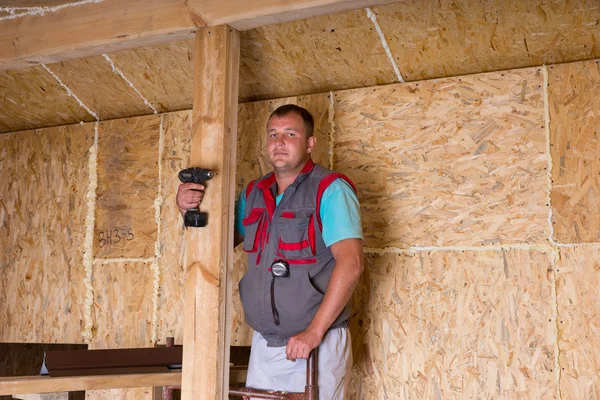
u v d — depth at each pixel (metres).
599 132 2.70
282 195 2.61
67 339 3.63
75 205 3.73
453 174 2.92
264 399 2.47
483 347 2.78
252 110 3.38
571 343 2.64
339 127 3.17
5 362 4.22
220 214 2.48
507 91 2.87
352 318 3.01
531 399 2.67
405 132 3.03
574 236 2.69
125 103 3.62
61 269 3.71
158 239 3.50
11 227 3.89
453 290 2.86
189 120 3.52
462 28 2.79
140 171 3.60
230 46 2.59
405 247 2.97
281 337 2.50
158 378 2.63
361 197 3.07
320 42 2.99
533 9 2.65
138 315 3.49
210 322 2.44
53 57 2.95
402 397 2.88
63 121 3.85
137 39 2.74
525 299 2.73
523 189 2.80
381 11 2.79
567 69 2.79
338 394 2.49
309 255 2.48
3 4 2.98
